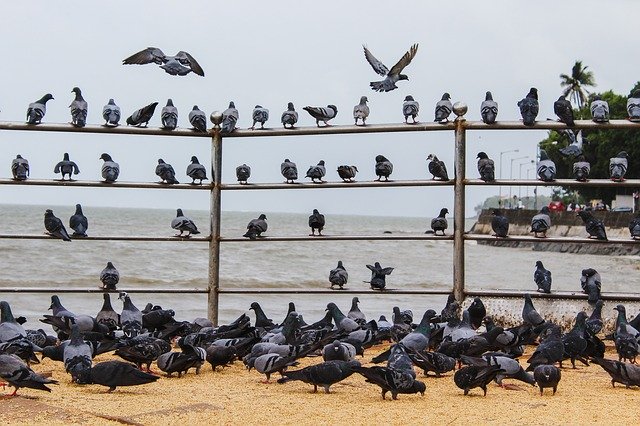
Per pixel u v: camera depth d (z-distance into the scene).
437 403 12.70
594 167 88.38
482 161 18.80
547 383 13.41
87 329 17.44
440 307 32.53
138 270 48.69
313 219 19.95
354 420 11.41
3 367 12.36
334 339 16.02
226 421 11.25
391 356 13.34
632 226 18.97
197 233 19.62
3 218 148.62
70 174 20.00
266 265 54.84
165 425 10.99
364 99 19.94
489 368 13.25
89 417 11.27
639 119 18.48
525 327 16.44
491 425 11.20
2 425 10.80
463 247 18.83
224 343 15.60
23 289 18.62
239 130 19.23
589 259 80.25
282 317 28.11
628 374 13.99
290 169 19.91
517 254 88.00
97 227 125.88
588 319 18.66
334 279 19.64
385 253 72.88
